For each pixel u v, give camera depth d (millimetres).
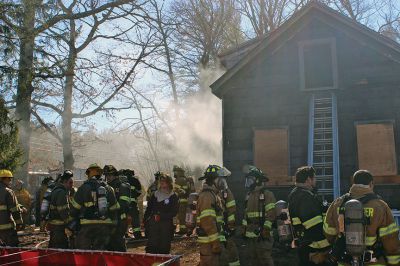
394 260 4062
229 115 12289
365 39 11484
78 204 6504
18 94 14109
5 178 7836
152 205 7113
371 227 4055
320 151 11281
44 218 7898
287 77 12031
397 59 11227
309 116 11359
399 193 10625
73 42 18703
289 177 11430
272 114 11969
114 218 6914
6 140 12555
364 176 4242
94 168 6781
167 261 4117
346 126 11320
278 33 11984
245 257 7656
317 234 4727
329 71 13867
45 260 4938
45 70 14742
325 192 10758
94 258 4777
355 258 4023
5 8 13266
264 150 11742
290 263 7590
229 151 12094
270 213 6426
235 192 11852
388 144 10852
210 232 5605
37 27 15453
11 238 7734
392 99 11141
